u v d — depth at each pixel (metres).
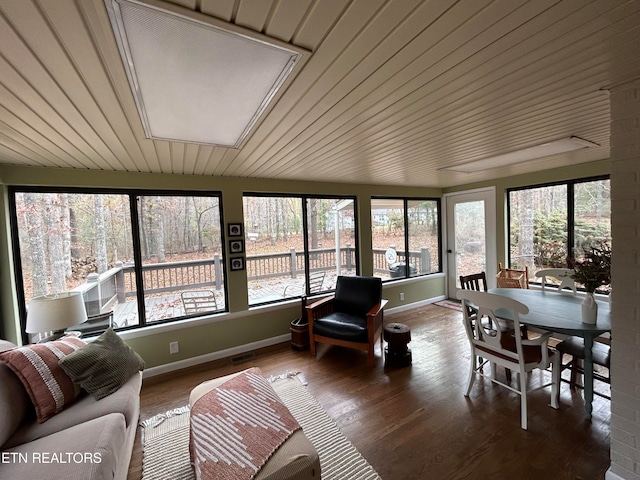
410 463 1.72
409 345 3.44
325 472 1.67
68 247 2.75
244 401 1.68
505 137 2.16
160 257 3.14
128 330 2.93
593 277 2.02
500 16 0.88
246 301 3.50
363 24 0.89
